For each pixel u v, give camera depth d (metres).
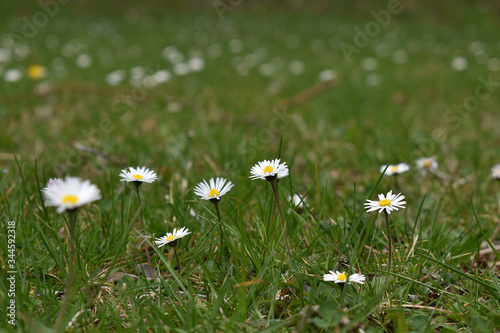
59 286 1.72
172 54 9.47
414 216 2.46
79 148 3.10
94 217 2.36
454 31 15.35
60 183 1.23
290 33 15.25
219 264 1.92
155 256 2.00
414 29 15.87
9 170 3.02
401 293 1.63
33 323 1.28
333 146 3.84
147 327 1.49
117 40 12.75
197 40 13.14
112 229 2.00
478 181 2.95
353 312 1.52
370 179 3.08
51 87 5.15
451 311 1.57
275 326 1.41
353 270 1.80
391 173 2.36
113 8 19.02
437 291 1.73
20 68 7.70
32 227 2.03
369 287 1.64
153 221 2.22
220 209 2.32
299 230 2.09
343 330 1.35
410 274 1.79
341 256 1.91
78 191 1.23
